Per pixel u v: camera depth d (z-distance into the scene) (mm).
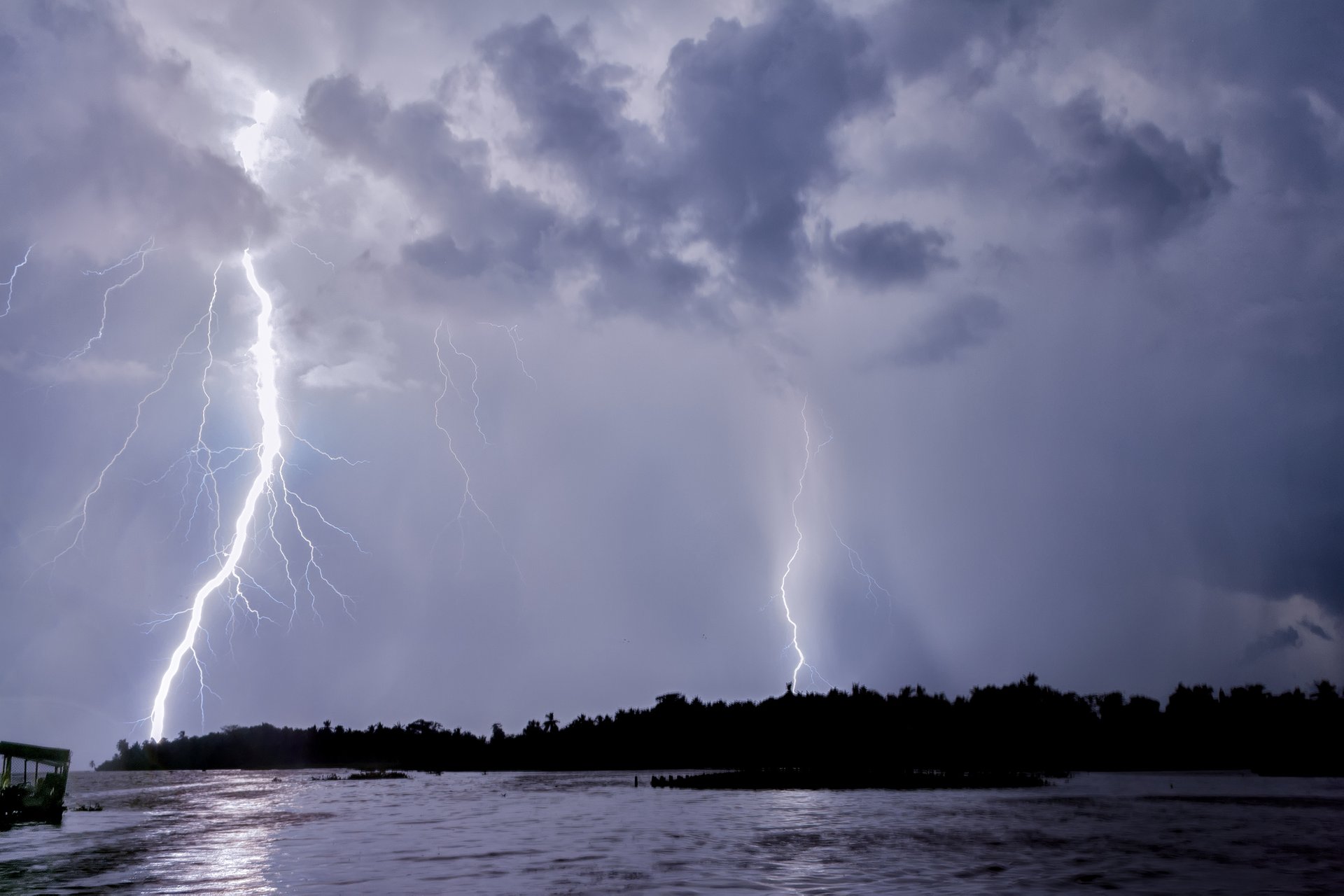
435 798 73438
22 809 50250
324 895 26422
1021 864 31969
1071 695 126375
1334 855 34344
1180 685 125500
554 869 31156
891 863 32250
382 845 38688
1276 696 120125
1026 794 67750
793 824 46250
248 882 28953
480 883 28391
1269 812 52094
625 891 26875
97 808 63688
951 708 123438
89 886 28578
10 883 29141
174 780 119938
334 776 128250
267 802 70812
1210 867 31500
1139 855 34438
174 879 29641
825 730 120500
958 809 54688
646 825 46250
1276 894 26766
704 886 27812
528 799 70500
